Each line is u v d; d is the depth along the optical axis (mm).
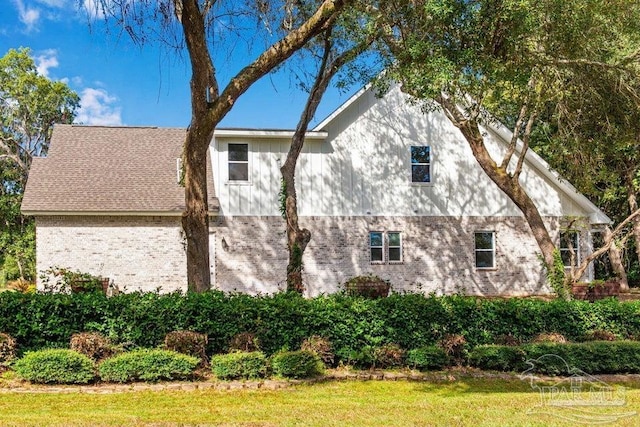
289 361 9773
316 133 19891
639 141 15445
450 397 8805
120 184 20203
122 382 9312
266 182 19938
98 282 15453
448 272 21016
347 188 20453
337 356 10695
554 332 11586
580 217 20703
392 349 10578
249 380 9625
